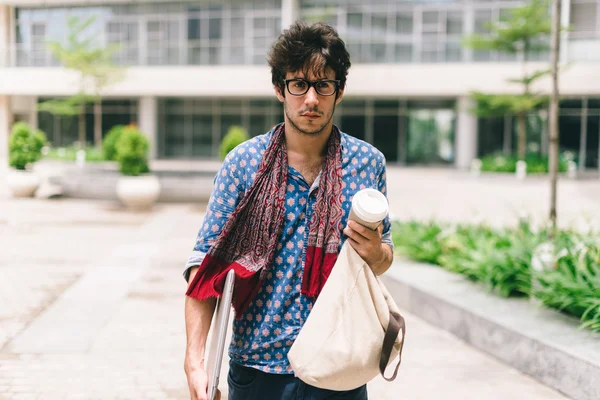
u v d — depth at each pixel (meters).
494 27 24.00
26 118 33.59
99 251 9.01
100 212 13.58
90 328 5.25
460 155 28.55
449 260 6.56
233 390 1.95
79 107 29.25
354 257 1.77
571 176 24.61
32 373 4.18
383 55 28.58
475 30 27.78
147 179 14.15
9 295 6.33
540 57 26.50
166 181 15.34
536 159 26.62
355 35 28.72
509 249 5.95
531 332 4.22
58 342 4.86
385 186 2.01
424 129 29.33
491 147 28.41
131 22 30.98
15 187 16.03
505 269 5.45
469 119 28.28
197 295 1.82
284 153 1.90
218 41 30.56
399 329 1.75
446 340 5.00
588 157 26.91
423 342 4.95
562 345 3.91
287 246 1.87
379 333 1.74
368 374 1.75
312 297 1.85
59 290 6.61
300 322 1.85
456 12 27.84
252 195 1.87
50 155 30.17
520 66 26.03
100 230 11.03
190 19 30.67
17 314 5.64
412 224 8.29
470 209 14.14
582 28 25.38
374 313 1.75
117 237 10.32
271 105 31.58
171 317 5.63
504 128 28.16
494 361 4.49
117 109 32.25
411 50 28.36
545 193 18.00
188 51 30.77
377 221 1.71
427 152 29.39
